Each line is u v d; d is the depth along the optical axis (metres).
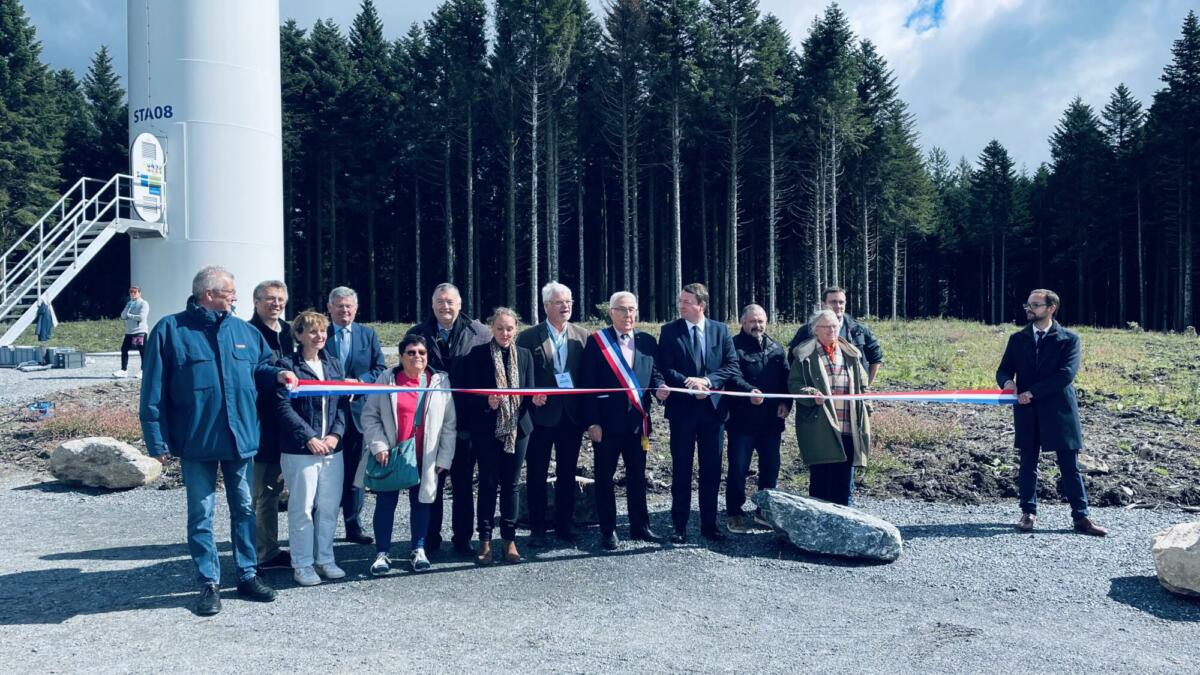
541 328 6.48
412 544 5.72
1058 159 55.72
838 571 5.61
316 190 46.03
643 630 4.50
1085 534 6.38
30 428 10.59
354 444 6.32
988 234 59.44
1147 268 50.72
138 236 17.48
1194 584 4.83
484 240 50.38
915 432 9.19
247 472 5.18
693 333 6.54
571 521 6.50
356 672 3.92
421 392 5.65
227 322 5.07
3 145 40.06
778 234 48.38
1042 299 6.43
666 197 46.53
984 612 4.79
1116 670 3.94
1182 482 7.67
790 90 42.56
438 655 4.13
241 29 17.22
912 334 24.52
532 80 36.03
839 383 6.67
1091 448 8.81
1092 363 15.98
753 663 4.02
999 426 10.02
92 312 49.91
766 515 6.18
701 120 41.88
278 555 5.82
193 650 4.21
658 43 36.53
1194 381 13.50
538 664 4.01
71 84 60.16
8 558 5.94
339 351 6.29
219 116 16.98
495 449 5.82
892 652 4.16
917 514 7.05
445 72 41.53
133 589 5.23
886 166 48.31
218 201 17.08
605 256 46.09
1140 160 48.06
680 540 6.37
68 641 4.34
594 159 46.59
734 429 6.74
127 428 10.09
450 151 42.84
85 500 7.84
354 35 49.22
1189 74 41.66
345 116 43.78
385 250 51.53
